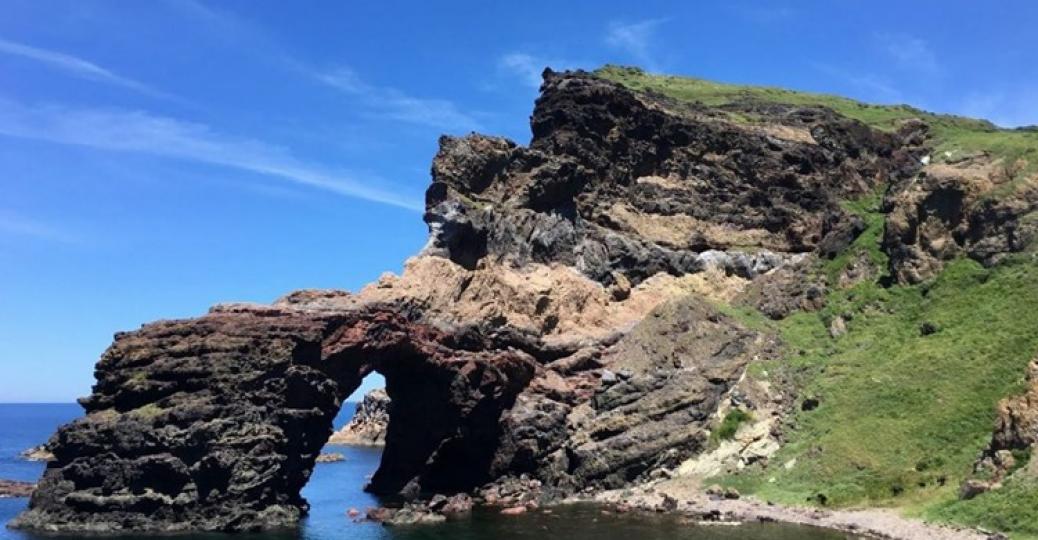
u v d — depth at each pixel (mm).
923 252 104750
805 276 116562
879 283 108062
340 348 86188
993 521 60469
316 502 92750
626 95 130750
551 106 130625
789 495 77562
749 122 140125
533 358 105562
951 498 66938
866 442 79688
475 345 101562
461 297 105000
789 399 92562
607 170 127062
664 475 88938
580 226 121438
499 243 113125
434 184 111062
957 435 75562
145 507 71312
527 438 97875
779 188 131125
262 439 75438
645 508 80125
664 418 93688
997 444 68188
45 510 72000
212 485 72812
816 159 134375
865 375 90375
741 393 92688
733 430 89250
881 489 73000
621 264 120188
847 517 69312
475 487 98375
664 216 126625
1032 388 67875
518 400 101812
